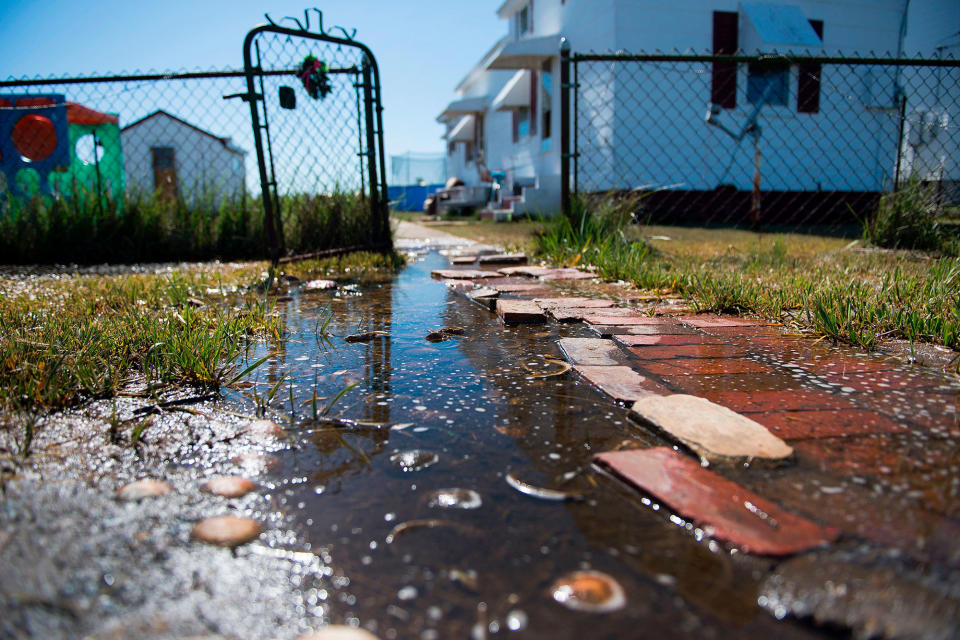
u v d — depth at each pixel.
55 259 5.57
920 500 1.08
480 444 1.39
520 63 12.93
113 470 1.25
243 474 1.24
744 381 1.81
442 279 4.21
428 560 0.93
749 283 3.21
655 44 10.37
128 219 5.77
